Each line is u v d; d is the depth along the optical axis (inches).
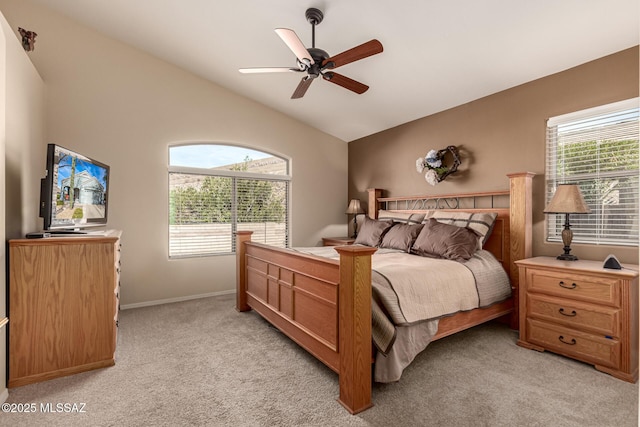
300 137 197.0
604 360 84.2
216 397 74.0
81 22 135.1
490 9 91.0
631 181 98.4
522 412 67.8
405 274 88.0
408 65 124.3
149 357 94.7
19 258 79.0
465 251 110.6
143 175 149.3
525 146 121.6
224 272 172.4
